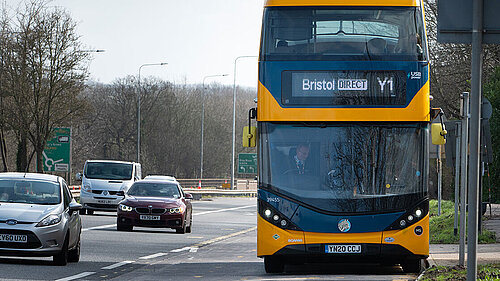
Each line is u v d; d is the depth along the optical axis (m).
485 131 31.31
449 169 77.06
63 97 88.75
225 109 187.12
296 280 21.80
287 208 22.92
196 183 149.25
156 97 168.38
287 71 23.27
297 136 23.17
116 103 169.75
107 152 169.50
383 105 23.05
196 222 59.38
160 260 30.58
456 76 64.94
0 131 98.88
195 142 170.50
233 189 136.88
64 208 27.48
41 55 87.31
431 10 66.19
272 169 23.12
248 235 47.00
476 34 12.45
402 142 23.08
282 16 23.62
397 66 23.16
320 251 22.72
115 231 44.97
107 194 61.09
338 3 23.55
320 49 23.34
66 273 24.66
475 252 12.11
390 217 22.80
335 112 23.05
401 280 21.78
